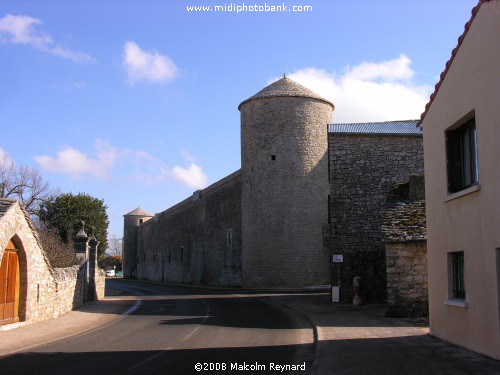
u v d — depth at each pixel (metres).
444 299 10.49
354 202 20.95
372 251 20.42
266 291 32.81
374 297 20.12
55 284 17.92
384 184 20.94
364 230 20.73
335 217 20.94
